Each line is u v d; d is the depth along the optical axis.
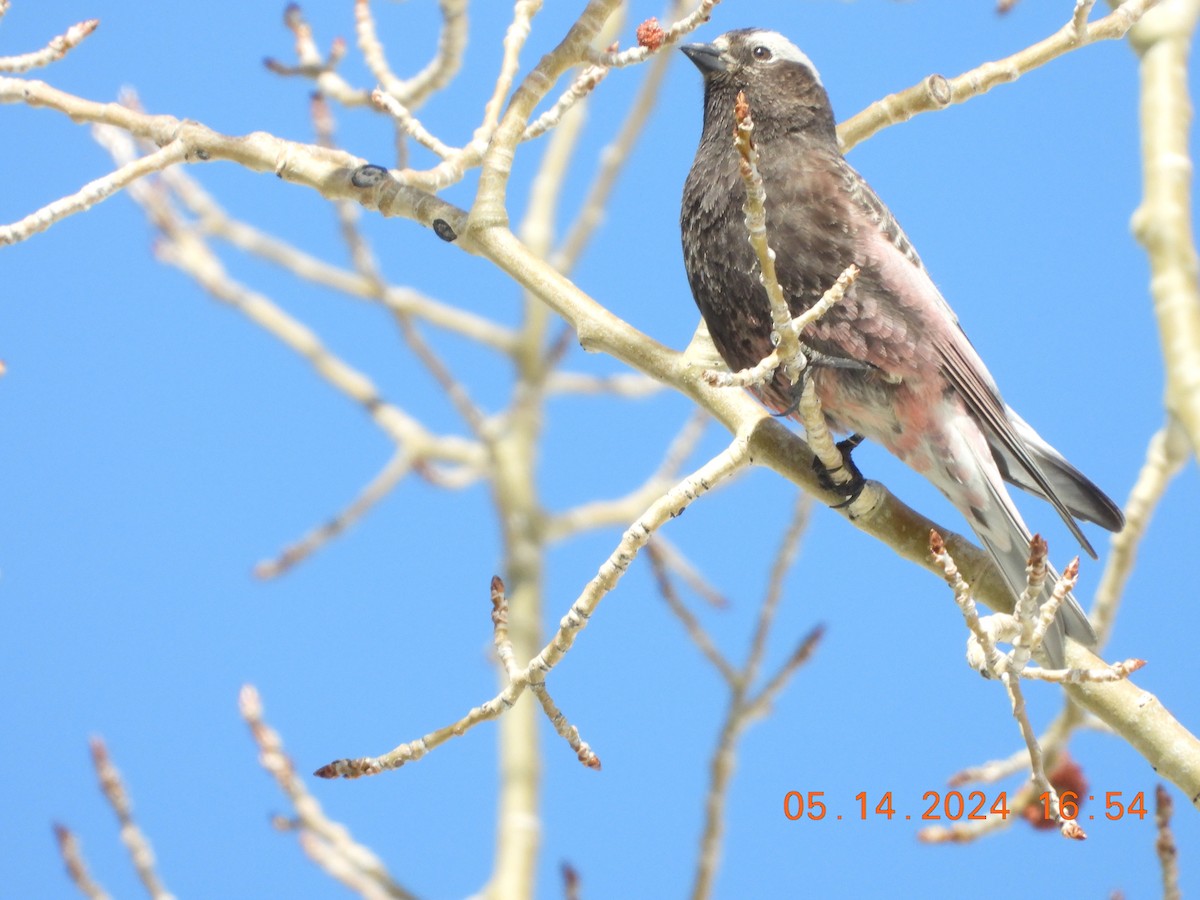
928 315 10.11
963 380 10.11
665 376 10.06
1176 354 9.70
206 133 10.69
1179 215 10.13
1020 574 9.74
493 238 10.39
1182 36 10.81
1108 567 10.48
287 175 10.78
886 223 10.55
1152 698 8.77
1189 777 8.53
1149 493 10.34
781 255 10.33
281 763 11.65
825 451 8.98
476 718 8.27
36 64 10.06
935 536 7.58
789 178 10.48
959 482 10.23
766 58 11.49
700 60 11.66
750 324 10.60
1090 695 8.85
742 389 9.95
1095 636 9.11
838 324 10.16
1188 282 9.93
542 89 10.57
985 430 10.27
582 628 8.19
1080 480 10.55
